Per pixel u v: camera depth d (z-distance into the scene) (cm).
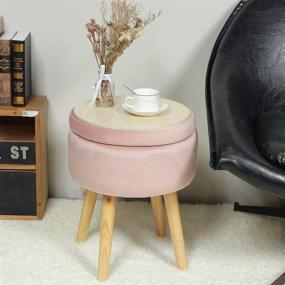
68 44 183
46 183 192
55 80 187
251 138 145
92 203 165
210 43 183
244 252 167
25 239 169
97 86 156
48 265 156
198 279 152
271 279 154
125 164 139
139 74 187
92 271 154
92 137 141
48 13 179
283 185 126
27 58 174
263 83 166
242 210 192
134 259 160
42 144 178
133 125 141
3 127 185
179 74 187
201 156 196
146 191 142
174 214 153
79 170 146
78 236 168
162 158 140
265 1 168
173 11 180
